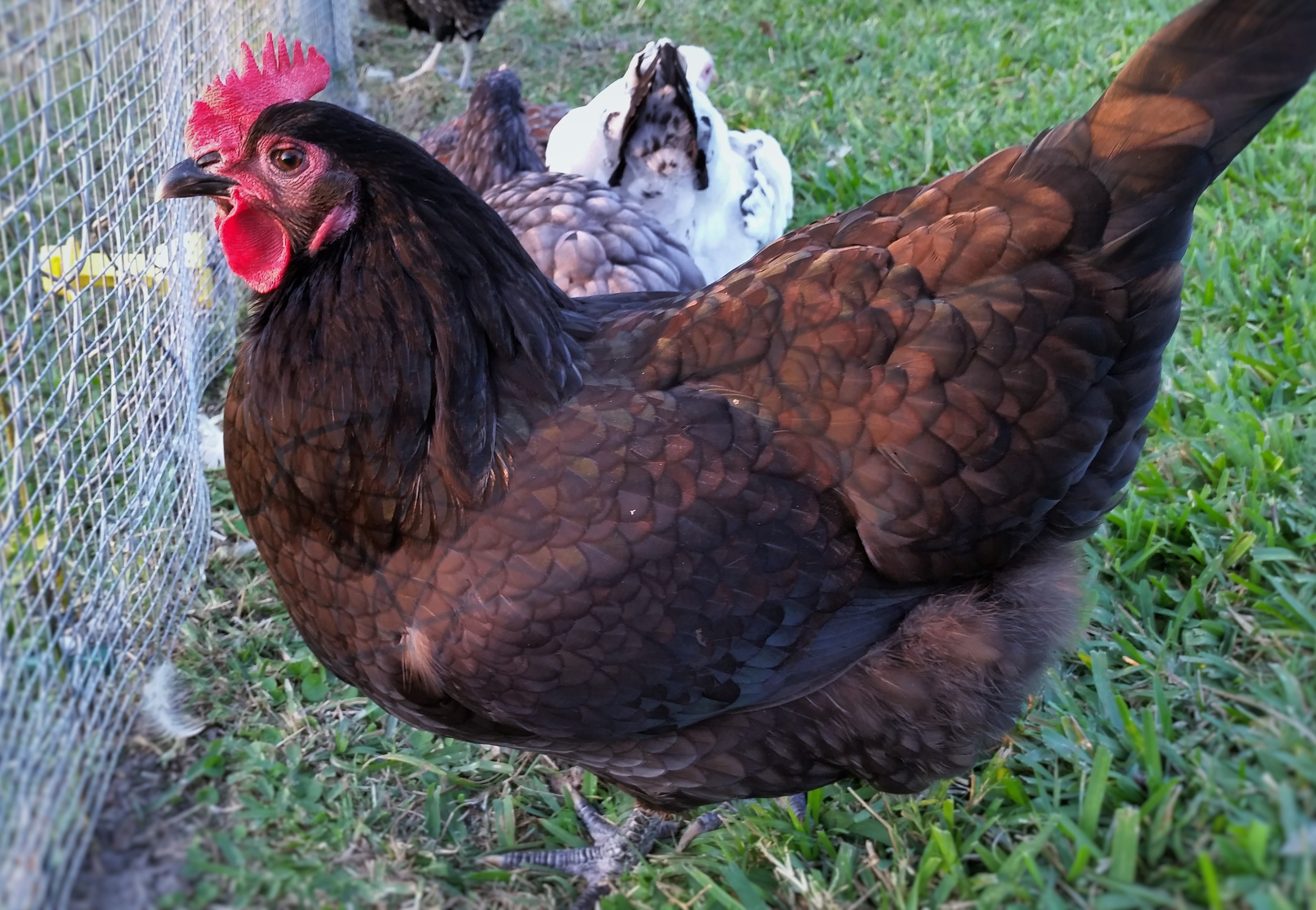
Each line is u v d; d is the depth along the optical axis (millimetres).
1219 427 1034
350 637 840
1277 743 803
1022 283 811
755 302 835
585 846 898
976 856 843
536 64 1983
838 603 818
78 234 1013
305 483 817
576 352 843
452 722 855
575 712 818
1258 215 1285
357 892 829
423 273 803
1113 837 803
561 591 794
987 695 833
